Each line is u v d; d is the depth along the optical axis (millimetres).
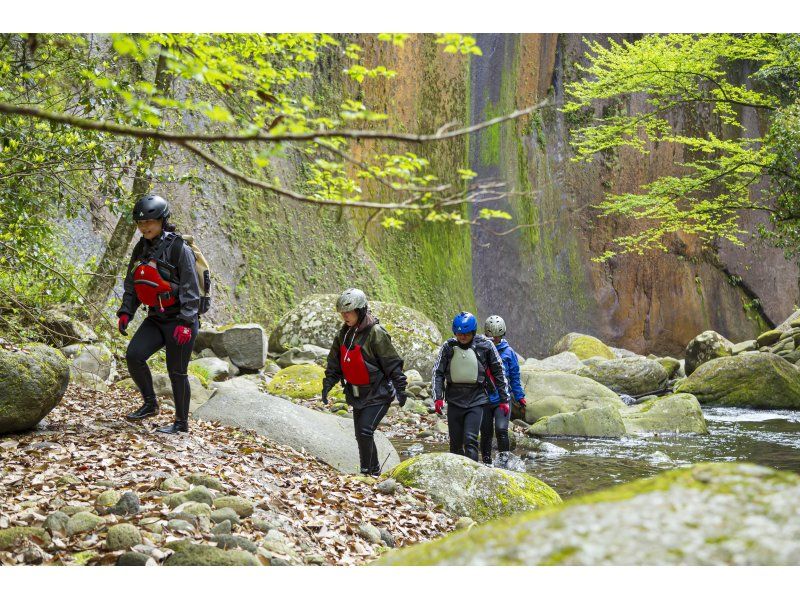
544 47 31703
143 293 6020
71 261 10094
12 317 7801
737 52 15828
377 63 25312
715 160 17094
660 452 9609
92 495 4477
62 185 8109
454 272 26781
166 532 3957
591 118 32531
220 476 5270
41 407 5785
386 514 5402
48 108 7277
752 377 15242
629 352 28156
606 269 31984
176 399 6254
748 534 1396
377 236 24703
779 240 16953
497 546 1565
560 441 10812
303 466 6441
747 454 9906
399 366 6461
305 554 4195
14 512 4047
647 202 17031
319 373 13352
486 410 7953
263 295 20016
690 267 33969
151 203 5957
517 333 28578
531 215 30016
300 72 5121
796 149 15133
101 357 9320
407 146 25750
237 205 20141
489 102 29812
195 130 15672
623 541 1455
